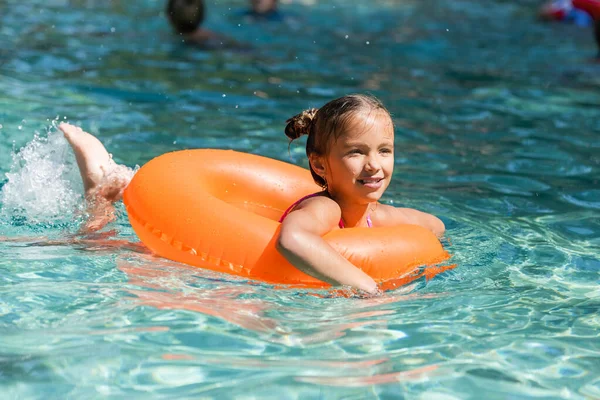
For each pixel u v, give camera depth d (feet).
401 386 8.34
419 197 16.24
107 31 34.35
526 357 9.12
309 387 8.23
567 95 26.58
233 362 8.75
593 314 10.43
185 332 9.46
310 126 12.62
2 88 23.27
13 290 10.57
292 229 11.02
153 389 8.13
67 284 10.90
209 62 29.55
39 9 39.06
